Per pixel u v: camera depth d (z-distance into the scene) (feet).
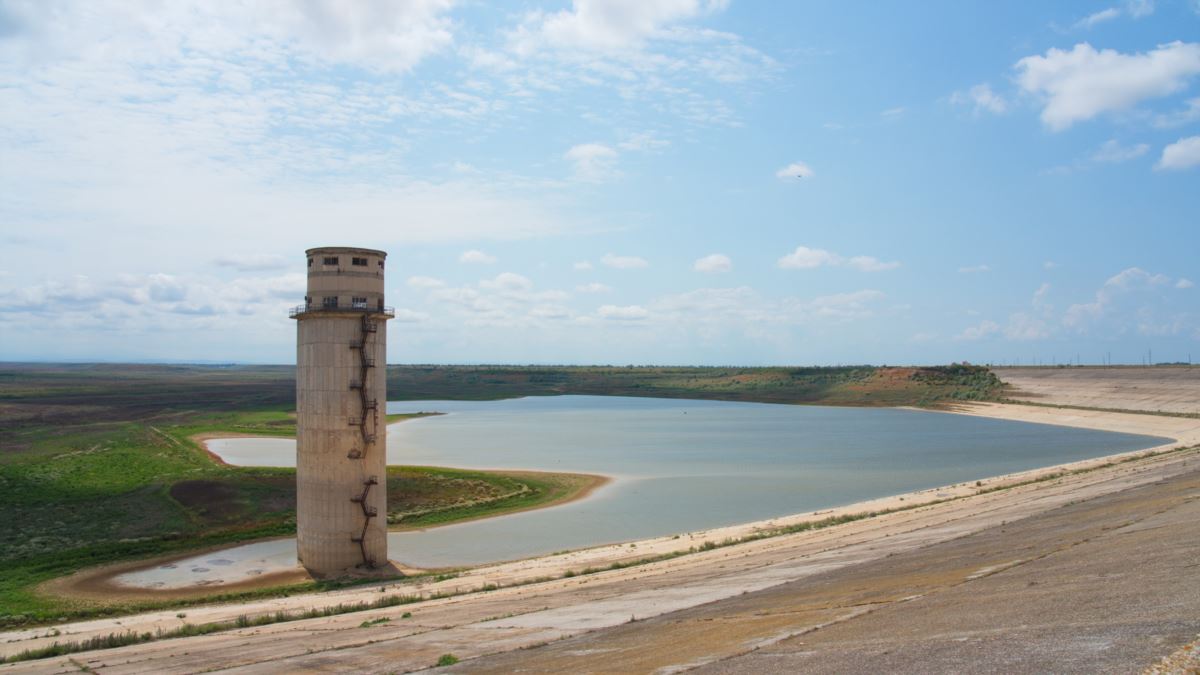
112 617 130.41
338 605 126.52
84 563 169.07
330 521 161.48
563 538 196.24
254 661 78.07
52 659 90.58
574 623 84.79
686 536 185.78
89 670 81.15
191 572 164.35
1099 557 73.61
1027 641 44.70
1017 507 163.43
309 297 162.61
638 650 63.21
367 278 162.91
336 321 160.76
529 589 127.54
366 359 161.89
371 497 163.84
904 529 152.05
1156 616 44.83
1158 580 55.47
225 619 119.34
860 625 59.57
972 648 45.24
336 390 161.07
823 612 69.10
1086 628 45.21
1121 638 41.65
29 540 182.80
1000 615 53.83
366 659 73.97
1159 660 36.50
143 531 194.80
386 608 120.98
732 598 91.09
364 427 162.20
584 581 130.41
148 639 103.86
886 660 46.09
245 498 226.58
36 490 229.45
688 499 247.70
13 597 144.15
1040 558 81.46
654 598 98.58
